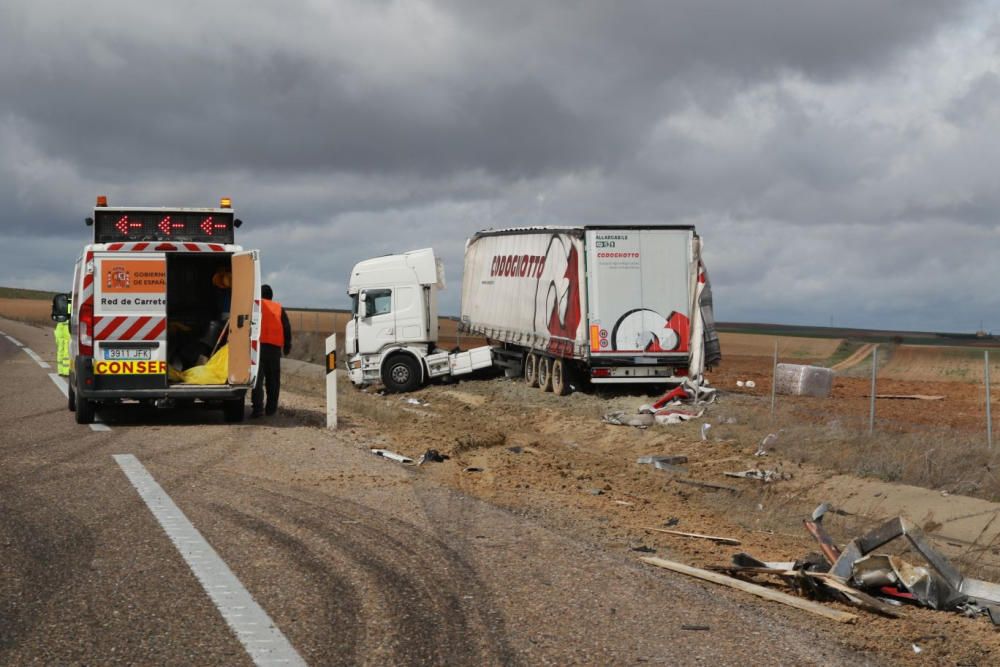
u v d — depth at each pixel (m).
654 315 23.69
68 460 12.02
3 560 7.05
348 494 10.23
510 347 30.34
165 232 16.84
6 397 20.95
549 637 5.64
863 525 11.12
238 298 16.25
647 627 5.90
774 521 11.15
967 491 12.14
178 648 5.27
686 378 23.83
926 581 7.20
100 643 5.32
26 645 5.27
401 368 29.39
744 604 6.59
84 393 15.61
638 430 18.64
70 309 20.05
